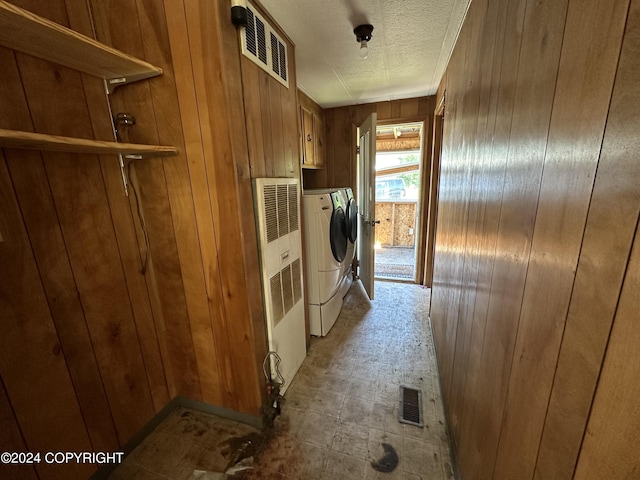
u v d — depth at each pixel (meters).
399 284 3.42
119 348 1.29
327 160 3.42
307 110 2.78
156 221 1.36
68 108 1.07
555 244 0.53
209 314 1.42
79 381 1.14
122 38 1.16
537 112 0.62
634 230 0.34
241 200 1.24
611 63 0.39
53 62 1.01
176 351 1.54
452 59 1.79
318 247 2.16
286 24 1.53
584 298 0.44
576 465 0.46
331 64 2.07
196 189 1.26
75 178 1.10
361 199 3.26
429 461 1.28
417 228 3.32
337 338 2.28
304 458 1.31
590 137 0.44
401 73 2.25
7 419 0.93
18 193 0.94
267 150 1.46
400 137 5.26
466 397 1.13
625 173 0.36
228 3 1.11
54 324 1.05
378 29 1.58
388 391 1.71
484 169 0.99
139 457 1.33
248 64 1.26
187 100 1.16
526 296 0.64
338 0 1.33
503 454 0.75
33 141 0.79
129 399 1.35
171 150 1.18
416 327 2.42
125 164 1.27
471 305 1.11
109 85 1.19
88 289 1.16
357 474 1.23
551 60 0.56
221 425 1.50
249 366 1.42
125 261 1.30
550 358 0.54
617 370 0.37
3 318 0.91
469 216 1.18
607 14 0.40
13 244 0.93
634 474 0.36
